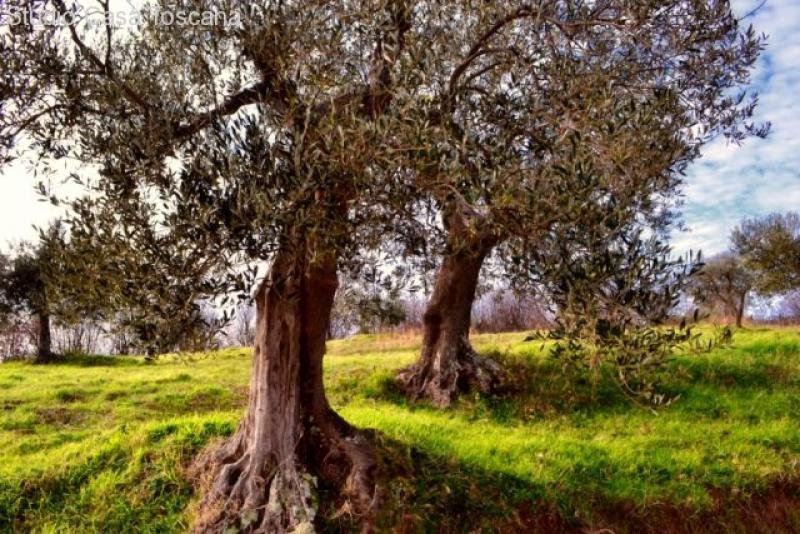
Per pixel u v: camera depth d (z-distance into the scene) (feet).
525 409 44.98
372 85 21.02
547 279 17.53
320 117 19.48
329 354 74.84
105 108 22.61
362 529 25.77
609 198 18.99
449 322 49.44
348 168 18.13
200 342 19.36
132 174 19.42
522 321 88.22
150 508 27.91
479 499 28.58
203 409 46.68
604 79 23.32
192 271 18.01
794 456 34.91
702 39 25.32
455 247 22.59
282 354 27.81
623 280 16.71
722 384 47.75
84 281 21.35
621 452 34.42
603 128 19.77
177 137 20.39
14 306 80.23
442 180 18.03
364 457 28.12
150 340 19.43
